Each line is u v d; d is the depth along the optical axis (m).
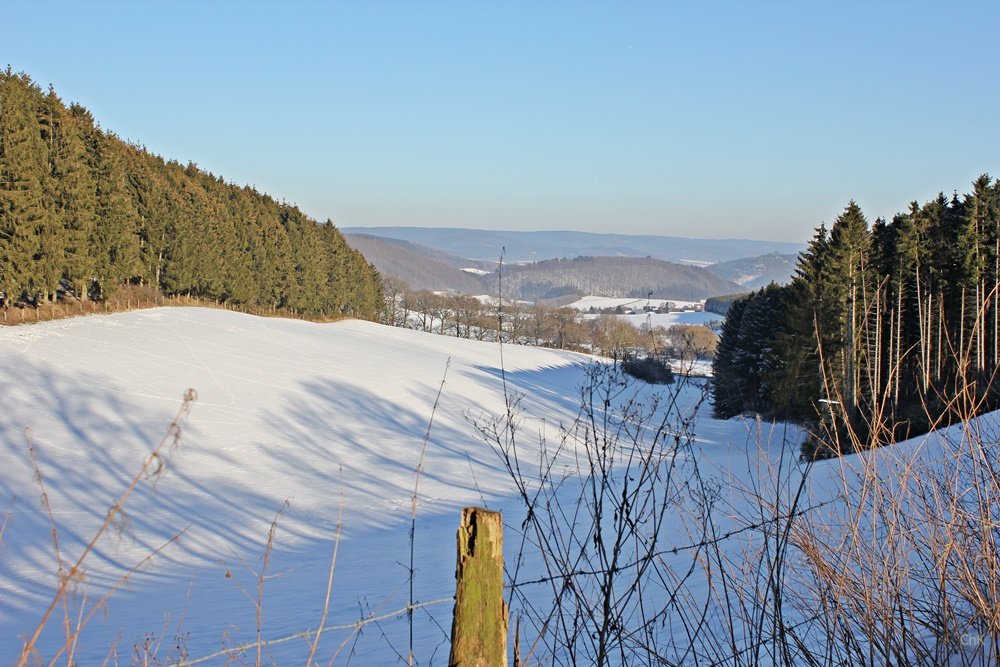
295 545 16.59
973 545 2.78
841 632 2.74
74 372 33.56
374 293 91.31
